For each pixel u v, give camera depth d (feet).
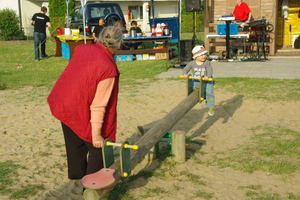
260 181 12.01
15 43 72.23
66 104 9.43
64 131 10.29
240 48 46.44
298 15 47.57
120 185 11.98
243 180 12.14
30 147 15.94
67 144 10.43
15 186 12.15
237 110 21.38
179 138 13.61
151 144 11.41
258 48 41.14
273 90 25.64
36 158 14.64
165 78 32.07
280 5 48.96
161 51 45.24
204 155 14.69
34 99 25.62
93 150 9.89
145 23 93.71
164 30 45.27
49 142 16.60
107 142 9.45
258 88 26.32
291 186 11.59
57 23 78.48
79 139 10.32
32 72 37.45
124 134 17.58
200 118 20.18
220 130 18.03
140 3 93.50
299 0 48.11
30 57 50.70
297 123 18.45
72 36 45.21
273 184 11.76
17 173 13.19
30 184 12.31
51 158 14.61
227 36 41.09
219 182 12.09
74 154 10.51
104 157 9.39
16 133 17.95
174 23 57.31
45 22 47.14
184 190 11.59
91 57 9.40
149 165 13.73
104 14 53.31
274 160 13.62
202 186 11.84
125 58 44.98
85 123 9.54
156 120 19.97
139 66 39.75
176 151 13.74
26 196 11.41
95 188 8.42
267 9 44.93
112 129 9.89
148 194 11.38
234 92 25.61
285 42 49.83
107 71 9.09
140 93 26.55
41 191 11.78
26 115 21.44
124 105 23.29
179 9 41.01
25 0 81.05
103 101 9.23
